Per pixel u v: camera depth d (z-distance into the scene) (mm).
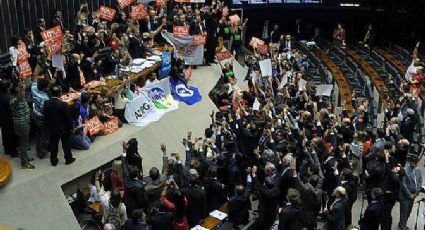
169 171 13875
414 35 32312
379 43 32531
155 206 11586
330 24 34844
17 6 18203
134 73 18234
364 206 16578
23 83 14148
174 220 12703
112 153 14938
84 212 13094
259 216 13992
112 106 16672
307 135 16609
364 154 16750
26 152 13445
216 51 24000
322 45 32750
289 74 22156
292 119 17094
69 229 12586
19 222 12117
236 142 16047
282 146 15211
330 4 33906
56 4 20094
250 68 23625
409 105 19844
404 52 30297
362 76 25188
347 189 13891
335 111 23828
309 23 34344
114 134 16031
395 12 33656
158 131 17000
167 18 22656
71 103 15070
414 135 20047
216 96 20750
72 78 15922
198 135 18078
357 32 34000
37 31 17625
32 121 14438
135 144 13445
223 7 26703
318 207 13656
